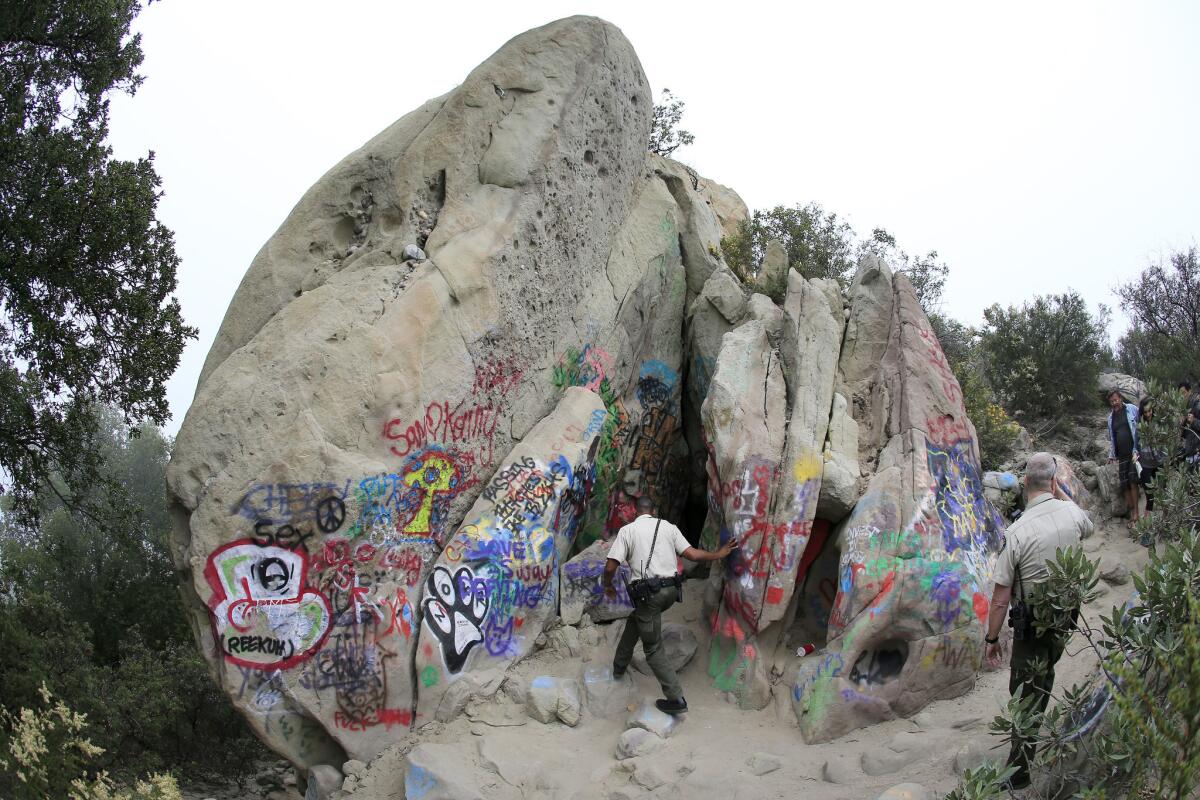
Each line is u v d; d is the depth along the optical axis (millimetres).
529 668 7832
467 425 8109
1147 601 4969
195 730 12305
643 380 10070
